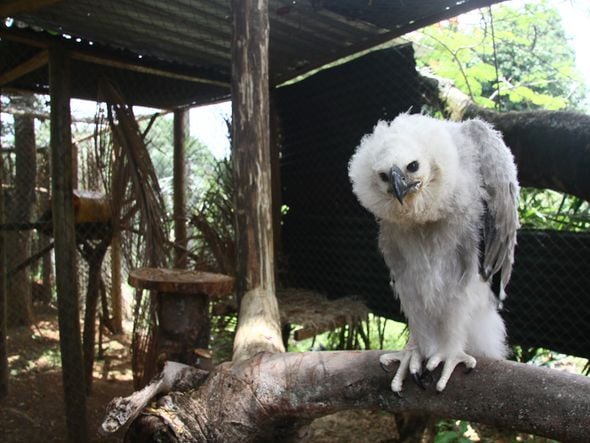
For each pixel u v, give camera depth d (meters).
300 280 6.19
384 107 5.17
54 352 6.97
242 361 2.24
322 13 4.34
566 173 3.91
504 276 2.38
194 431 2.04
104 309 6.93
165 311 3.56
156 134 8.16
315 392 2.10
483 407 1.89
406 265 2.19
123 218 5.18
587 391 1.74
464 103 4.61
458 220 2.02
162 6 4.15
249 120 2.80
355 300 5.40
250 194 2.83
